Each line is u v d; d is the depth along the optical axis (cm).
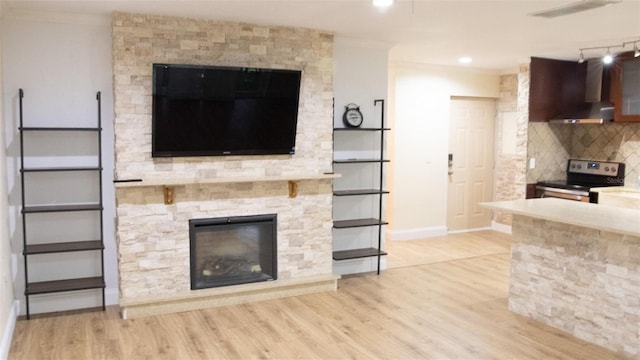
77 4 379
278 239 475
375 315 425
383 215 576
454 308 443
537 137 648
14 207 409
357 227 540
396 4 377
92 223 434
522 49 571
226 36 440
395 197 705
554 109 654
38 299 423
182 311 434
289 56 467
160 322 409
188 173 436
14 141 406
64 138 420
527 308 422
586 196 595
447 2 375
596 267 369
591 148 658
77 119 423
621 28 460
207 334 385
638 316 343
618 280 354
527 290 422
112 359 341
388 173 704
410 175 712
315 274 493
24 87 407
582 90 654
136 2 374
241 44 447
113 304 446
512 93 747
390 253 638
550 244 402
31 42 406
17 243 412
